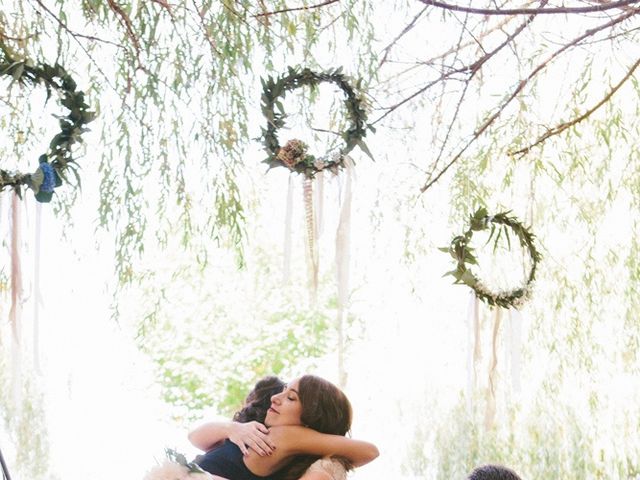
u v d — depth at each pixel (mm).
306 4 3543
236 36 3393
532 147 3959
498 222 3295
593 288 4145
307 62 3621
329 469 2795
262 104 3201
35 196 2867
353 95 3273
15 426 4191
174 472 2492
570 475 4250
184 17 3408
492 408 3771
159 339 8320
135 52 3375
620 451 4254
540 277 4098
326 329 8805
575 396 4293
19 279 3145
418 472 4555
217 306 8602
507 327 3857
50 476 4430
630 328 4117
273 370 8797
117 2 3369
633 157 4094
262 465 2820
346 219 3559
